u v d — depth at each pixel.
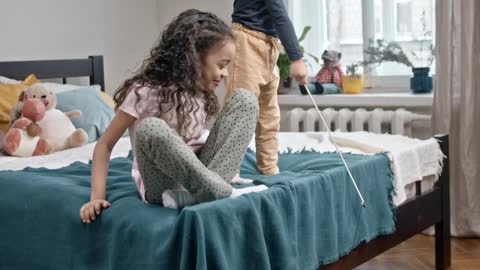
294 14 3.93
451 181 3.25
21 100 2.91
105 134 1.87
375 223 2.29
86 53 3.79
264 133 2.23
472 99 3.15
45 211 1.91
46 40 3.58
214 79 1.88
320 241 2.00
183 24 1.86
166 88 1.82
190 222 1.57
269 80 2.23
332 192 2.05
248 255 1.71
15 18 3.43
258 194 1.77
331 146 2.69
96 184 1.81
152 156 1.66
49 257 1.89
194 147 1.90
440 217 2.78
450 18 3.15
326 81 3.78
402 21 3.63
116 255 1.68
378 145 2.62
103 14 3.87
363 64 3.74
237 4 2.22
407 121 3.40
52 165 2.49
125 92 1.87
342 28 3.81
